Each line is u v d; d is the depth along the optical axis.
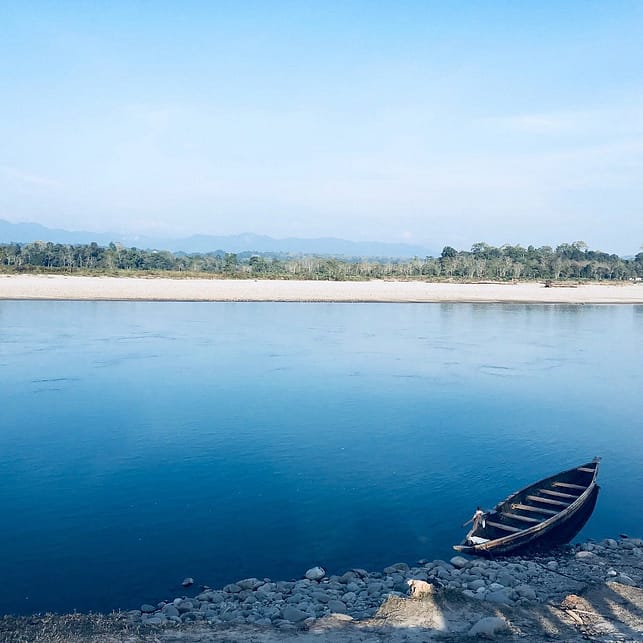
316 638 13.95
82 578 17.86
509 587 17.09
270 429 31.97
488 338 63.94
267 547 19.97
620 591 16.73
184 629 14.39
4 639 13.12
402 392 40.38
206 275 127.06
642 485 26.31
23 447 28.66
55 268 121.25
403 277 145.25
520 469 27.53
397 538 20.81
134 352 50.53
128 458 27.55
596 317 86.00
